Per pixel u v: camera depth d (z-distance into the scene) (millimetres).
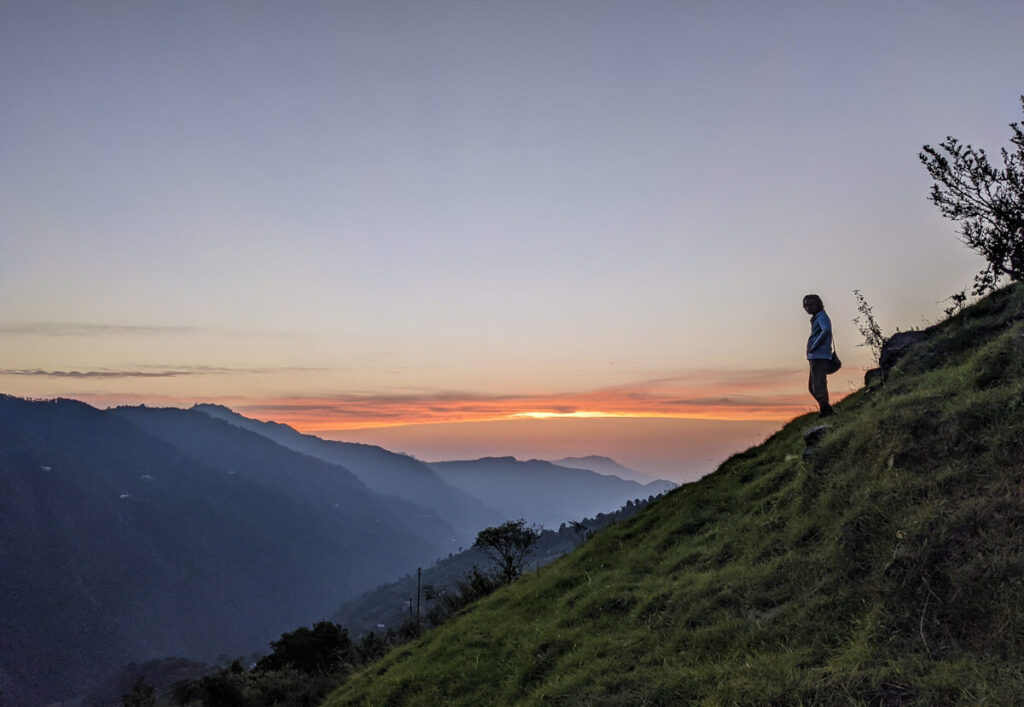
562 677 8094
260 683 30797
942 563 5629
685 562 10672
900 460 7742
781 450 14180
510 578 29609
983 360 8609
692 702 5766
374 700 11695
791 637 6359
